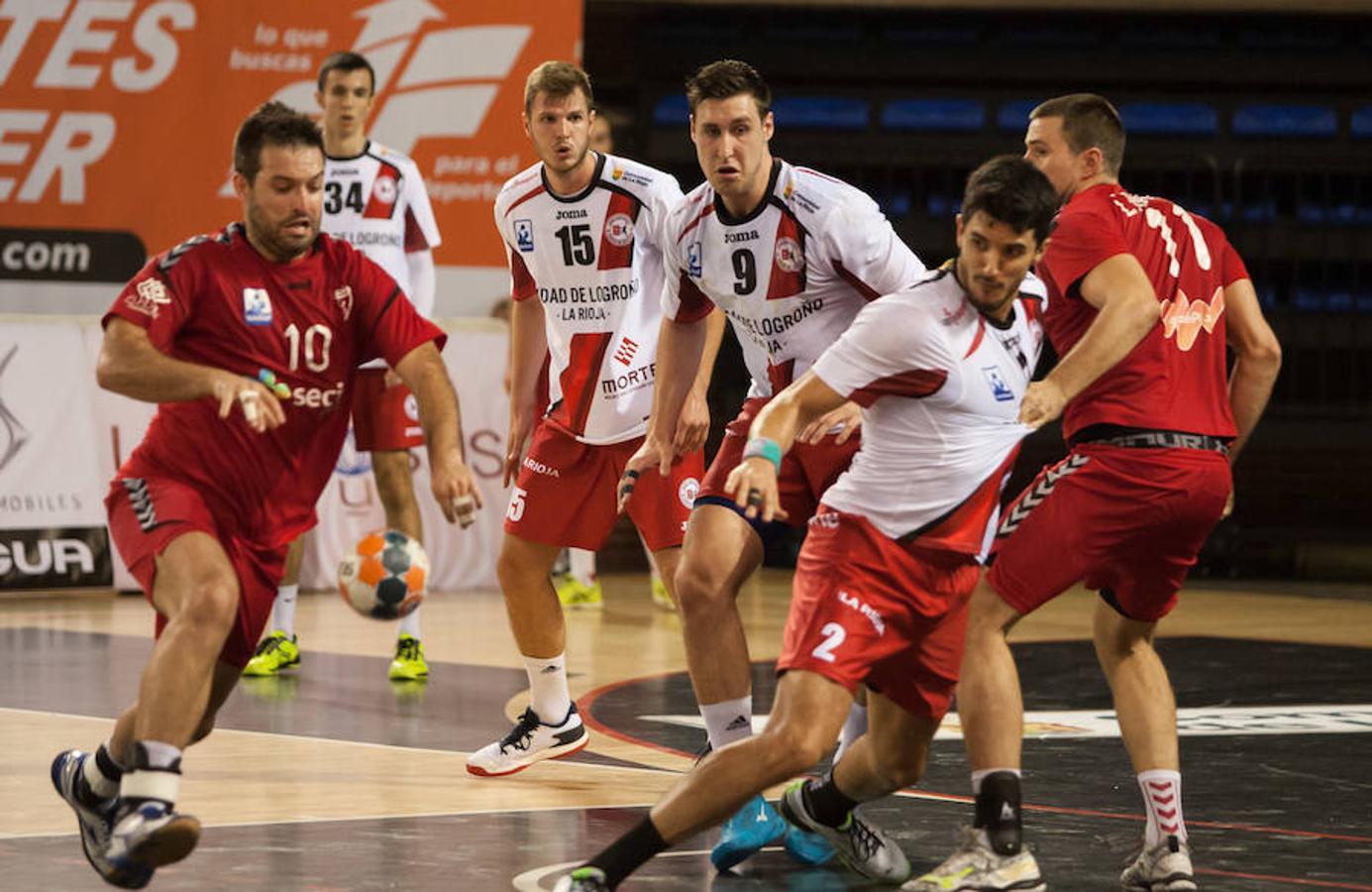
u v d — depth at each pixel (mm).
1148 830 13656
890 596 12359
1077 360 12953
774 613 34375
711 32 49562
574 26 40469
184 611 12047
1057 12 49781
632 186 18000
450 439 13133
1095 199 14078
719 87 14523
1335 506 49188
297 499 13203
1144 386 13820
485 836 14891
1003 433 12523
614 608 35625
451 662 26562
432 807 16156
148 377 12180
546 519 17906
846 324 15234
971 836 13047
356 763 18344
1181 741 20609
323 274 13078
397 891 12836
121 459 35781
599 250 17969
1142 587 14047
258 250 12914
